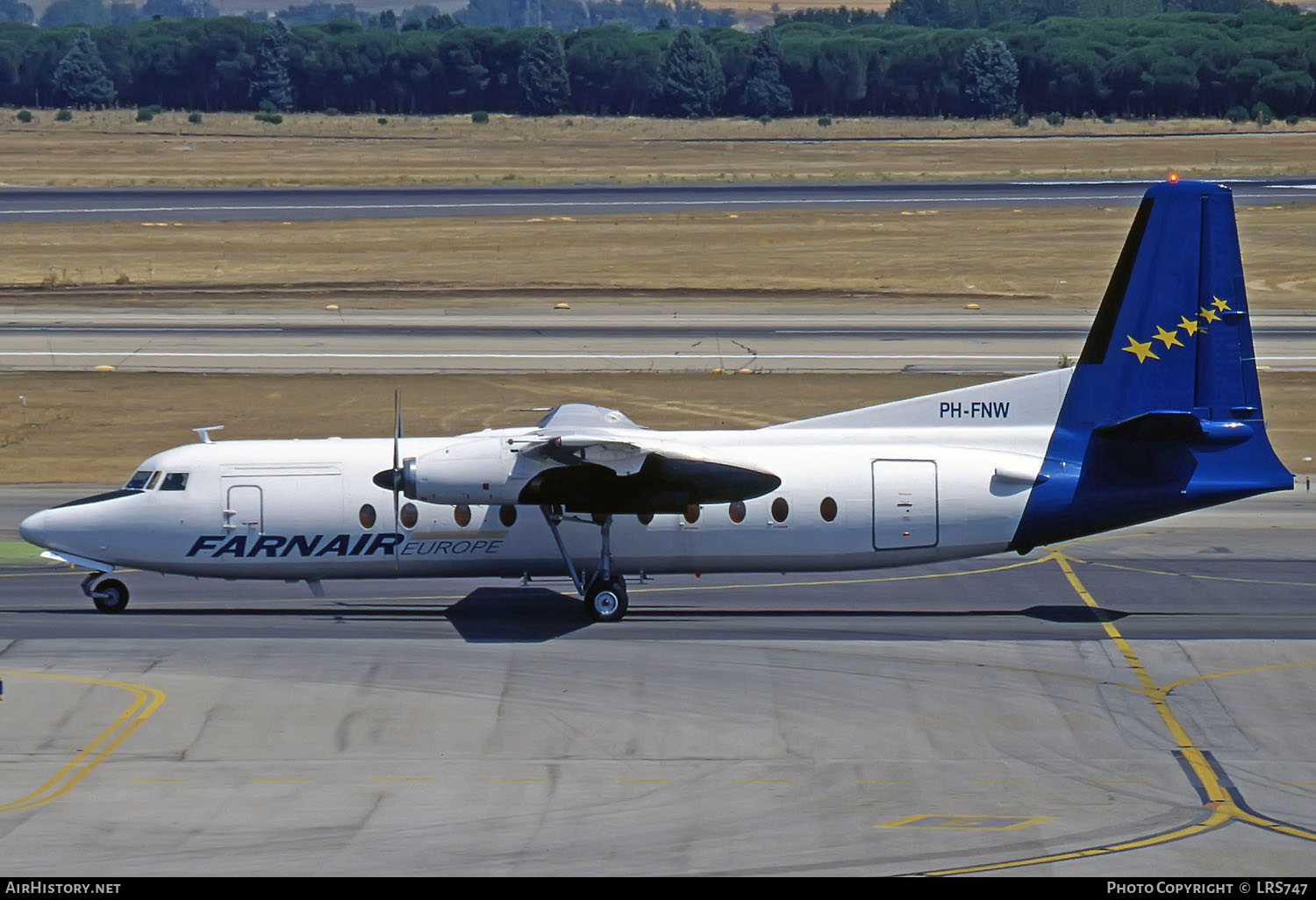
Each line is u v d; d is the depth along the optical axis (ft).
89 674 323.16
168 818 243.81
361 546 370.94
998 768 269.44
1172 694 312.91
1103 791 257.75
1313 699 309.83
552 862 225.56
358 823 241.96
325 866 223.71
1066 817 245.65
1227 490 363.76
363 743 281.54
